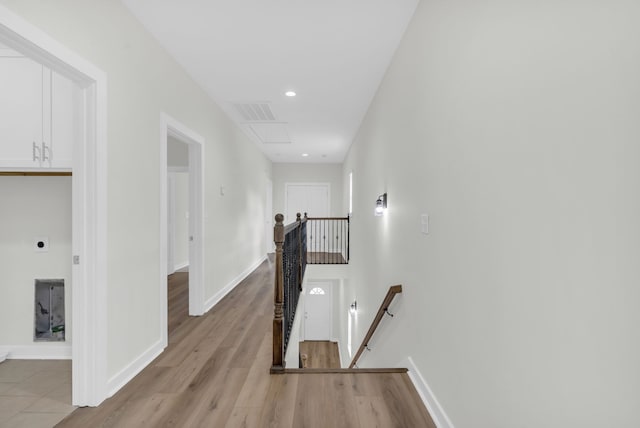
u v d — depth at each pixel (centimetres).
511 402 118
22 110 221
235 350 267
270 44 283
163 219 274
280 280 228
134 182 234
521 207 112
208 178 391
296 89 382
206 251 381
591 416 83
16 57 221
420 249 222
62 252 255
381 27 259
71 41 176
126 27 228
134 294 232
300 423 169
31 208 255
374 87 379
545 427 100
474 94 145
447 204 176
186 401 192
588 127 83
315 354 782
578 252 87
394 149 301
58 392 206
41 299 257
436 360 189
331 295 867
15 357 254
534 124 104
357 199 570
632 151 71
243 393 199
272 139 625
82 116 192
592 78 82
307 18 247
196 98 358
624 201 73
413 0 227
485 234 136
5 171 235
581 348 86
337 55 304
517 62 113
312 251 908
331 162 909
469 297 150
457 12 162
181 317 355
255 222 677
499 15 124
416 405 190
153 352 253
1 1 138
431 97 201
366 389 206
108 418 177
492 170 130
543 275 101
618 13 74
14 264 255
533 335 106
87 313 191
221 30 261
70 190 255
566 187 91
